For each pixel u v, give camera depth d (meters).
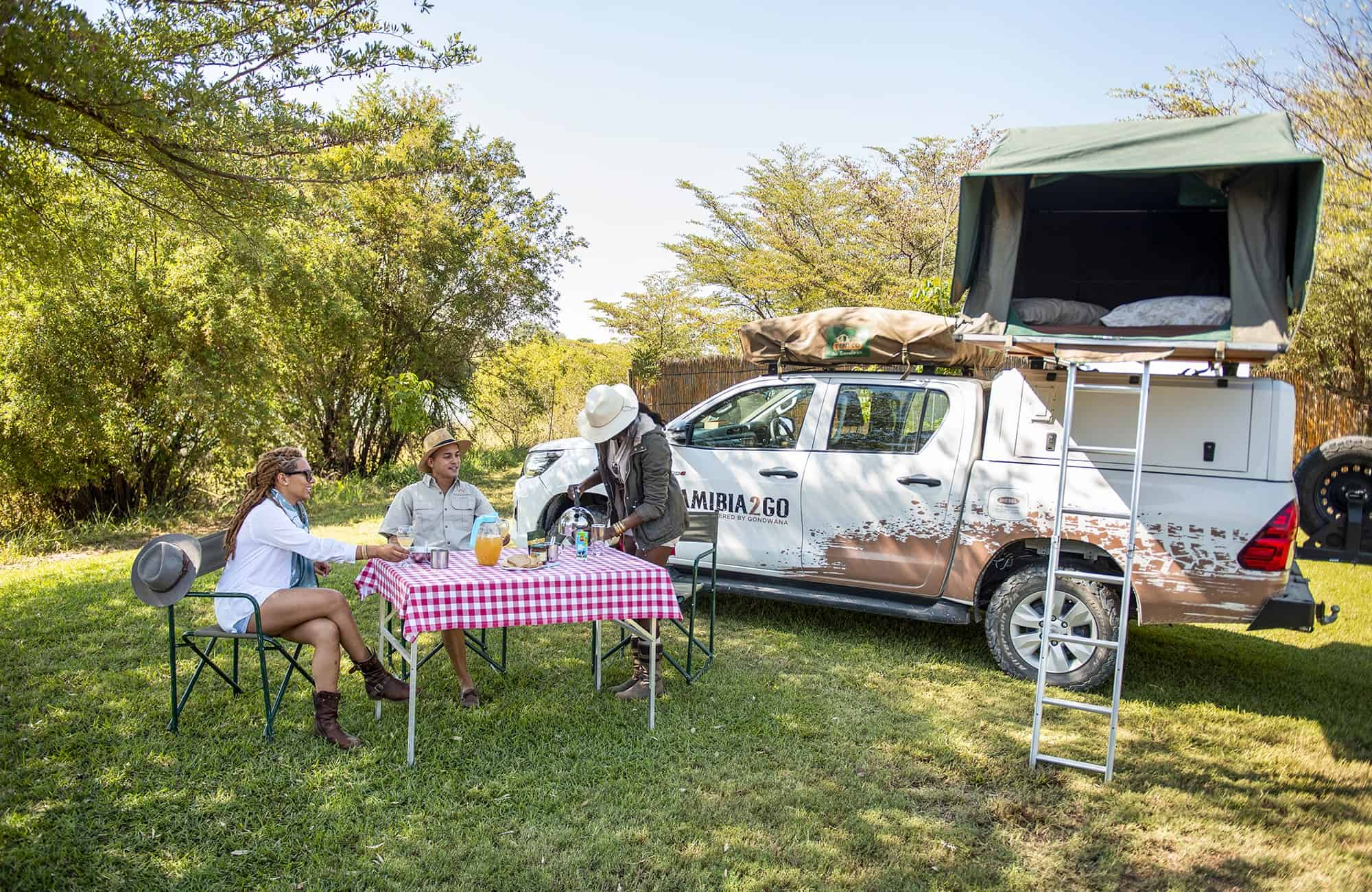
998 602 5.45
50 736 4.21
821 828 3.55
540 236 17.58
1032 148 4.55
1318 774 4.19
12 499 11.33
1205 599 4.93
